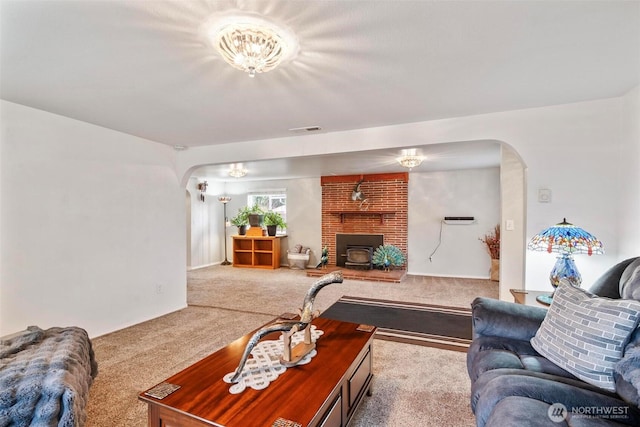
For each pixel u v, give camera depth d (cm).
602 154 235
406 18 135
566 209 243
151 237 364
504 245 359
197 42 153
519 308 190
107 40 151
